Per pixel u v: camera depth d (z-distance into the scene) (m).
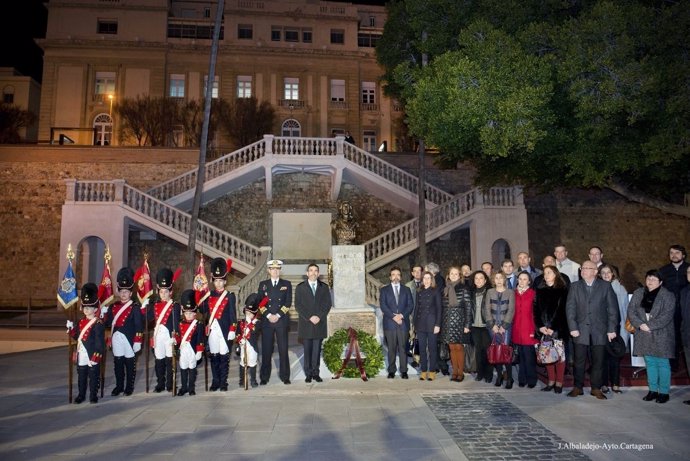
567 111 10.84
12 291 18.92
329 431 5.62
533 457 4.83
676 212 13.05
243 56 33.53
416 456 4.87
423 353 8.37
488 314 7.71
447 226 17.34
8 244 19.11
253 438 5.41
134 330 7.55
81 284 18.38
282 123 33.59
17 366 9.87
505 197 17.59
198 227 17.23
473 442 5.25
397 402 6.86
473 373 8.90
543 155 11.91
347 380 8.26
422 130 12.02
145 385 8.16
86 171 19.80
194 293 7.69
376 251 17.67
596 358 7.12
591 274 7.23
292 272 19.28
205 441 5.32
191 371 7.41
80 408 6.71
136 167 20.11
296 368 8.97
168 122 27.69
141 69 32.53
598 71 9.51
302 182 20.17
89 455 4.94
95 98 31.84
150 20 33.12
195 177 18.44
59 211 19.38
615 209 20.88
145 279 8.48
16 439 5.44
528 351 7.76
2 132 28.34
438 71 10.76
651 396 6.92
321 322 8.20
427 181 20.92
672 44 9.42
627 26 9.65
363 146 34.66
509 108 9.42
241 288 13.28
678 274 7.94
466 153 13.47
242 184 19.62
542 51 10.69
